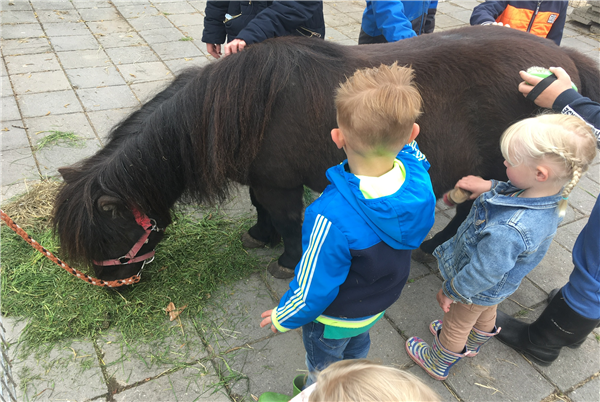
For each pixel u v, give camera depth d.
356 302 1.22
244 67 1.69
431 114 1.79
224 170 1.75
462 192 1.61
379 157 1.08
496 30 2.04
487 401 1.77
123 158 1.69
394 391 0.75
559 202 1.25
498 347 2.00
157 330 2.00
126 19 5.38
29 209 2.58
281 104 1.71
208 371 1.84
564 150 1.14
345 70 1.74
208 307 2.14
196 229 2.59
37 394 1.70
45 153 3.06
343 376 0.80
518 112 1.80
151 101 1.86
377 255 1.09
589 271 1.61
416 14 2.88
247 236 2.54
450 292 1.45
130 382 1.77
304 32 2.48
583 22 5.93
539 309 2.20
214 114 1.66
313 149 1.79
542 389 1.82
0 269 2.20
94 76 4.05
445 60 1.79
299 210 2.07
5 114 3.42
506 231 1.25
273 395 1.53
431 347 1.84
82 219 1.66
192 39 4.96
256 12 2.41
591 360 1.94
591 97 1.95
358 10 6.32
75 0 5.77
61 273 2.20
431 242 2.46
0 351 1.72
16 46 4.47
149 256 1.98
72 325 1.98
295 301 1.17
